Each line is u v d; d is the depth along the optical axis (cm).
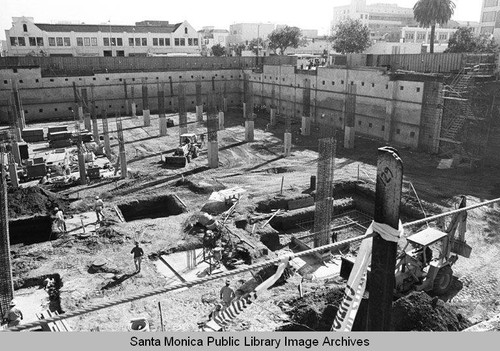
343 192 3381
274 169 3994
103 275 2084
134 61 7506
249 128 5106
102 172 3944
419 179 3625
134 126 6106
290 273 2116
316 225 2373
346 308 765
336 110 5844
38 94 6612
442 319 1534
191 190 3422
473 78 4059
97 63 7288
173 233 2525
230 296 1750
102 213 2833
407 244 1883
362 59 5869
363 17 15938
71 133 5109
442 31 12644
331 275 2162
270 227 2622
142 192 3422
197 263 2214
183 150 4288
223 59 7975
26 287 2033
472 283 2084
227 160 4362
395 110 4872
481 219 2792
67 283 2006
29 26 9119
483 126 3894
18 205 2881
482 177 3669
